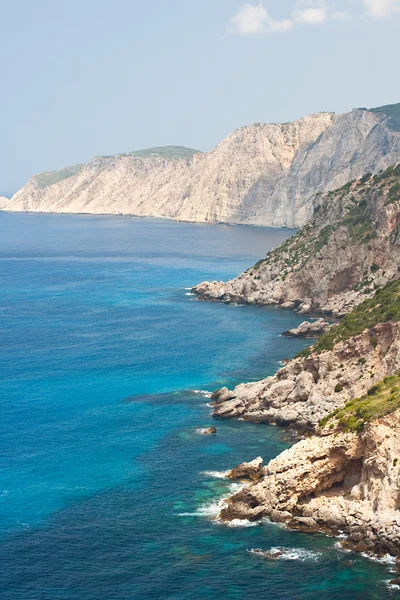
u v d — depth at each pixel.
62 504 92.06
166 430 116.06
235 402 123.38
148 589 75.38
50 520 88.38
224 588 75.12
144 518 88.38
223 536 84.12
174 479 98.31
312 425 113.56
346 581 75.69
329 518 85.25
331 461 91.00
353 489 87.75
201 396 132.75
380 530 80.88
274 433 114.44
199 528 85.81
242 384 131.25
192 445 109.88
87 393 134.75
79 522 87.75
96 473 100.56
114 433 115.00
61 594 74.88
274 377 130.38
